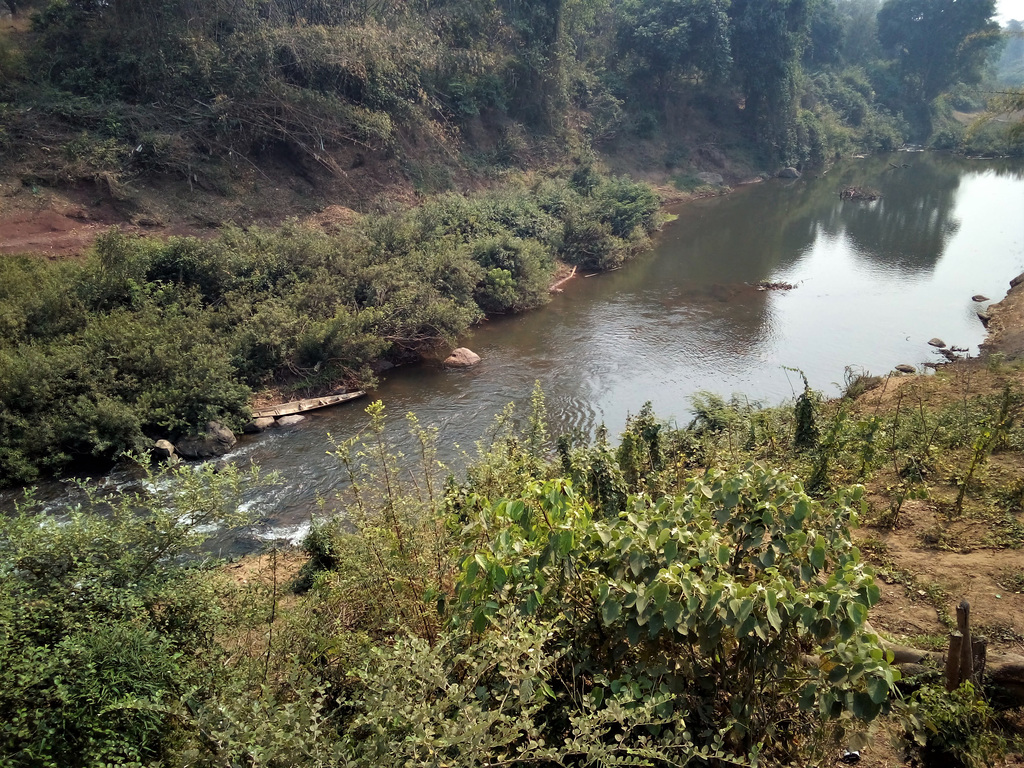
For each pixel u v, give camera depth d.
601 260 26.23
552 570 3.82
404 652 3.20
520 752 2.94
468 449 13.09
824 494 7.57
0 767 2.95
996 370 13.48
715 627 3.32
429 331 18.25
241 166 23.00
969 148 53.28
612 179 34.72
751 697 3.52
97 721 3.13
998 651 5.09
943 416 10.34
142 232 19.56
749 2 43.78
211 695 3.56
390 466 6.18
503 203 25.92
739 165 45.69
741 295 22.92
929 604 5.82
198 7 24.14
